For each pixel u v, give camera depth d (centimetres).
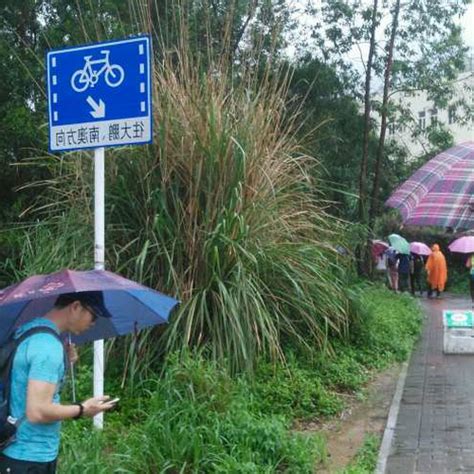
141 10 862
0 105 1354
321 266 837
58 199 845
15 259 1029
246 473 496
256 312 709
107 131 538
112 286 357
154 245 724
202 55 881
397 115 2738
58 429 342
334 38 2275
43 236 793
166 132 738
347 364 859
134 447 515
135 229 758
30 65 1342
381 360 977
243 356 683
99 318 379
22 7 1445
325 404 729
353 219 2222
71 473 448
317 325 800
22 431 327
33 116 1268
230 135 738
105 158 756
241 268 712
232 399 597
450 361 1077
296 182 845
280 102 835
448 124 3123
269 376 734
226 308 691
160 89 770
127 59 529
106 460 483
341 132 2300
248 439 542
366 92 2297
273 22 1347
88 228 754
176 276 708
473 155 1100
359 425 707
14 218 1248
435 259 2462
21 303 350
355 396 806
